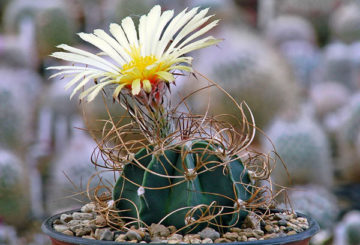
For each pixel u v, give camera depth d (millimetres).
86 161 639
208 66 682
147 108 337
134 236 318
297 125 815
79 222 349
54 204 653
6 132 908
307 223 352
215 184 339
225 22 804
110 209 345
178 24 334
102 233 328
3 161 805
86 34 344
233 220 335
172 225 335
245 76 678
